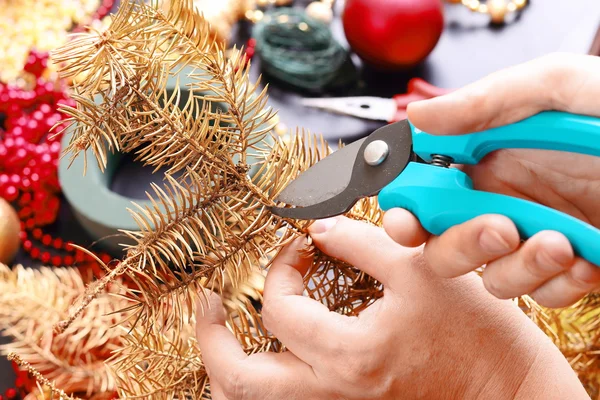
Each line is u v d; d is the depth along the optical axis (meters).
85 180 0.57
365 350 0.42
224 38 0.68
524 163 0.44
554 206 0.46
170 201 0.42
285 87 0.71
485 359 0.42
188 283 0.42
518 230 0.37
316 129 0.69
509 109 0.38
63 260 0.65
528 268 0.36
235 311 0.51
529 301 0.50
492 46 0.74
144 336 0.44
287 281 0.45
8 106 0.68
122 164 0.62
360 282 0.48
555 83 0.38
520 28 0.75
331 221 0.46
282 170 0.45
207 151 0.42
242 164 0.43
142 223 0.43
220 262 0.43
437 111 0.39
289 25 0.71
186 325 0.53
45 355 0.55
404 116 0.66
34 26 0.73
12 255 0.62
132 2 0.40
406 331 0.42
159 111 0.41
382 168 0.42
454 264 0.38
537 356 0.43
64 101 0.67
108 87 0.40
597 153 0.38
